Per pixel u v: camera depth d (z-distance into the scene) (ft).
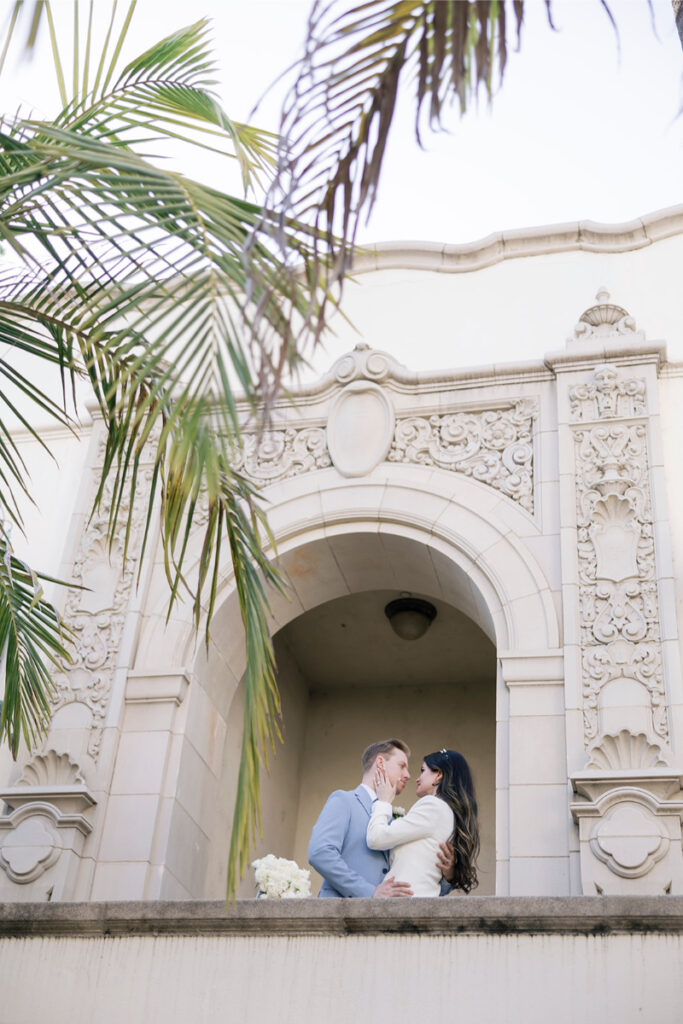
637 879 22.26
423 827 18.29
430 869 18.22
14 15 11.26
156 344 12.94
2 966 17.19
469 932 15.78
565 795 23.86
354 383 29.94
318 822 18.86
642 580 25.70
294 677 39.52
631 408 27.76
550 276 30.96
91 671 28.07
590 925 15.44
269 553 28.58
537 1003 15.08
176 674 27.50
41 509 31.81
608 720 24.09
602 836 22.66
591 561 26.20
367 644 38.68
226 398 12.15
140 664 27.96
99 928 17.19
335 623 37.81
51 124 17.71
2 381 34.30
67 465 32.50
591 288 30.48
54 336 17.44
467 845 18.65
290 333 11.12
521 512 27.43
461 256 31.73
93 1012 16.51
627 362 28.37
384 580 29.73
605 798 23.00
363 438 29.22
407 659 39.22
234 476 17.85
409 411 29.43
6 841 25.70
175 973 16.55
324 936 16.26
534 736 24.62
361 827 19.07
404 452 28.99
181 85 18.30
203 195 13.83
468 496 27.94
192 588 28.86
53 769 26.66
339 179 11.96
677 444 27.55
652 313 29.66
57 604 29.12
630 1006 14.83
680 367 28.48
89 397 32.89
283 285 11.91
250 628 16.76
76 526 30.50
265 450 29.89
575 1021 14.85
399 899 16.15
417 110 11.27
